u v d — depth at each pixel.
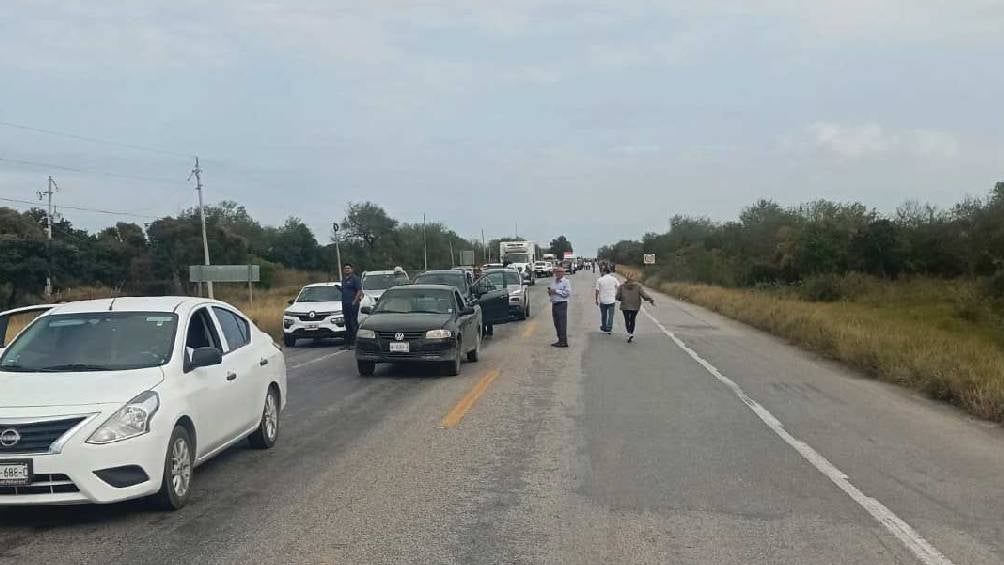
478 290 23.97
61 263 48.00
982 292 32.28
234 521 6.57
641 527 6.44
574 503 7.08
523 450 9.14
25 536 6.22
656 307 39.50
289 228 89.44
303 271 81.56
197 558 5.73
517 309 30.00
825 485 7.73
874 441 9.75
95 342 7.48
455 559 5.72
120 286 51.72
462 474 8.07
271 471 8.21
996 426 10.82
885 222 44.50
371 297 23.91
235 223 90.19
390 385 14.38
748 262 52.72
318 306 22.94
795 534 6.28
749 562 5.68
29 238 46.66
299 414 11.52
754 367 16.88
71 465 6.13
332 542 6.07
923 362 14.66
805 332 21.66
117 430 6.34
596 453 8.99
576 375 15.51
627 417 11.18
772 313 27.05
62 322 7.72
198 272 38.84
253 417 8.77
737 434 10.08
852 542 6.09
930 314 32.25
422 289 16.78
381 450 9.16
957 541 6.12
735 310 32.41
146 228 55.91
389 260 85.12
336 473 8.12
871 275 43.97
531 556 5.79
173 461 6.84
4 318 8.22
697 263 61.62
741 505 7.05
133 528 6.40
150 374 7.01
